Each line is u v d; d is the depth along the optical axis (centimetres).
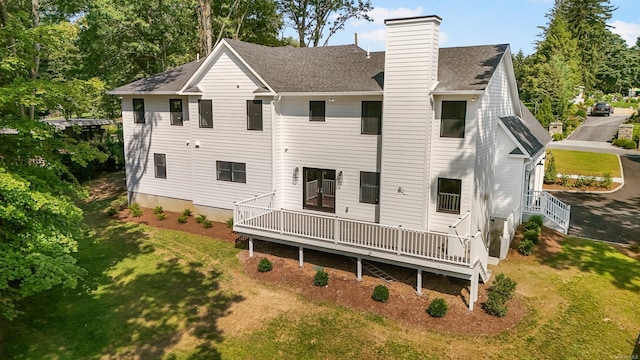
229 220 2050
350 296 1388
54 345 1153
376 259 1430
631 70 7619
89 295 1427
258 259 1681
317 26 4175
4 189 1028
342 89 1711
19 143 1234
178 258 1725
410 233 1437
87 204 2577
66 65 3422
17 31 1162
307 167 1894
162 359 1096
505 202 1848
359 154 1752
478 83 1453
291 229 1622
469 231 1521
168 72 2439
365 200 1781
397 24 1482
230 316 1296
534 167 2153
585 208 2369
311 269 1580
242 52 1931
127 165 2461
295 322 1258
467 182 1507
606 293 1395
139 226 2123
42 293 1428
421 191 1546
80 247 1852
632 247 1736
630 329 1198
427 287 1430
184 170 2255
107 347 1146
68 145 1312
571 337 1162
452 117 1512
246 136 1955
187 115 2181
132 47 3238
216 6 3631
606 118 5738
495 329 1199
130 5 2973
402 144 1554
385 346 1138
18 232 1180
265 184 1953
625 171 3125
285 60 2152
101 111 4106
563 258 1670
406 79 1502
